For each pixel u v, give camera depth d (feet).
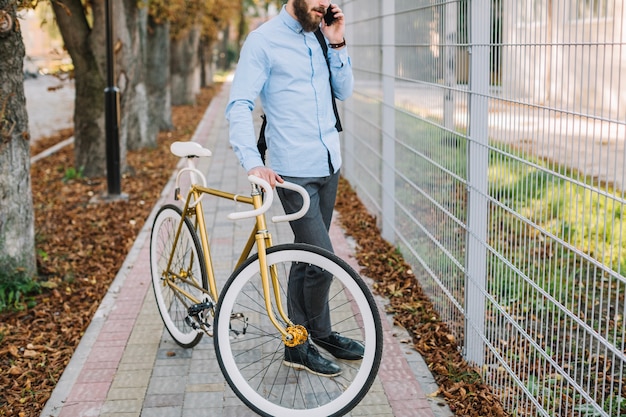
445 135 14.06
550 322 14.52
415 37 16.26
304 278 12.12
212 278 12.59
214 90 107.24
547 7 9.24
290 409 11.00
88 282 19.35
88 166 34.99
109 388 12.56
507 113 10.78
